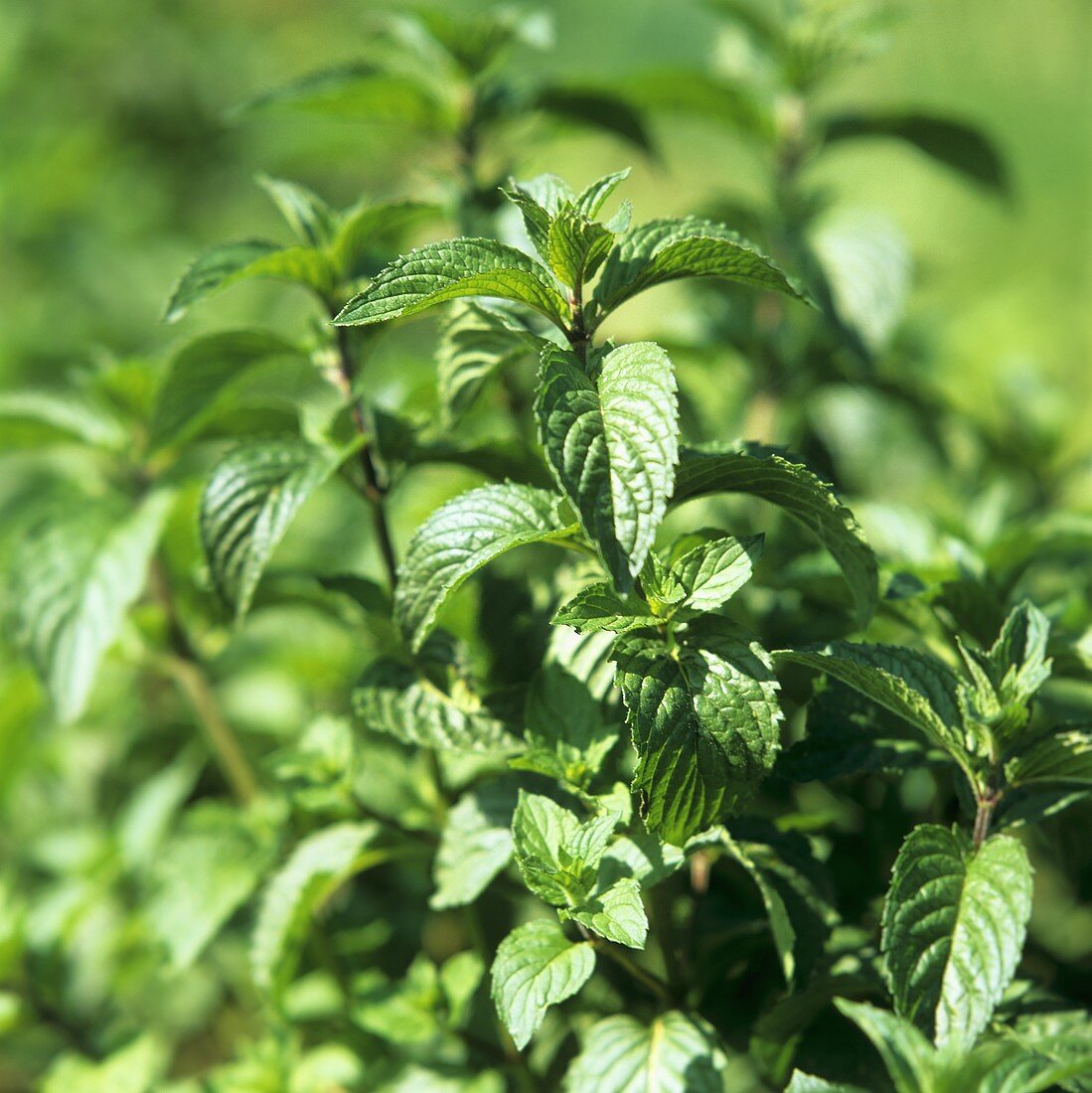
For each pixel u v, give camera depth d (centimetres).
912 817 112
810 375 126
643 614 101
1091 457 134
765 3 193
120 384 119
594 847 101
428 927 126
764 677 100
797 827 106
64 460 138
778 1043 106
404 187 155
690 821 100
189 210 241
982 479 136
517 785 107
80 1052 121
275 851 116
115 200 227
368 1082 115
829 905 105
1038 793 104
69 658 116
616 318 205
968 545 114
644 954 113
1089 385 214
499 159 124
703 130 305
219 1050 141
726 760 100
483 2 219
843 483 127
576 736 104
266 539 106
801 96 127
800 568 110
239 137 245
